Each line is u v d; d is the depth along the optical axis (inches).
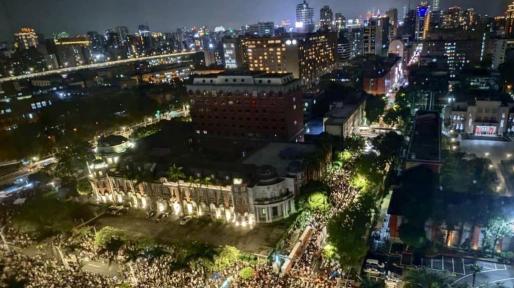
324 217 4421.8
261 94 6333.7
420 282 2925.7
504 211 3624.5
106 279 3518.7
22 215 4640.8
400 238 3698.3
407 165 4813.0
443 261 3597.4
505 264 3484.3
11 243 4456.2
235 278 3457.2
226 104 6707.7
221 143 6289.4
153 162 5265.8
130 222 4783.5
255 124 6584.6
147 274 3526.1
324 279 3339.1
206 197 4687.5
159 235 4399.6
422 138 5556.1
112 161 5984.3
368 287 2960.1
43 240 4485.7
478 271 3193.9
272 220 4441.4
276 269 3617.1
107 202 5418.3
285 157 5182.1
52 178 6368.1
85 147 6904.5
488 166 5329.7
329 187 4916.3
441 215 3757.4
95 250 4111.7
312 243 3983.8
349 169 5718.5
